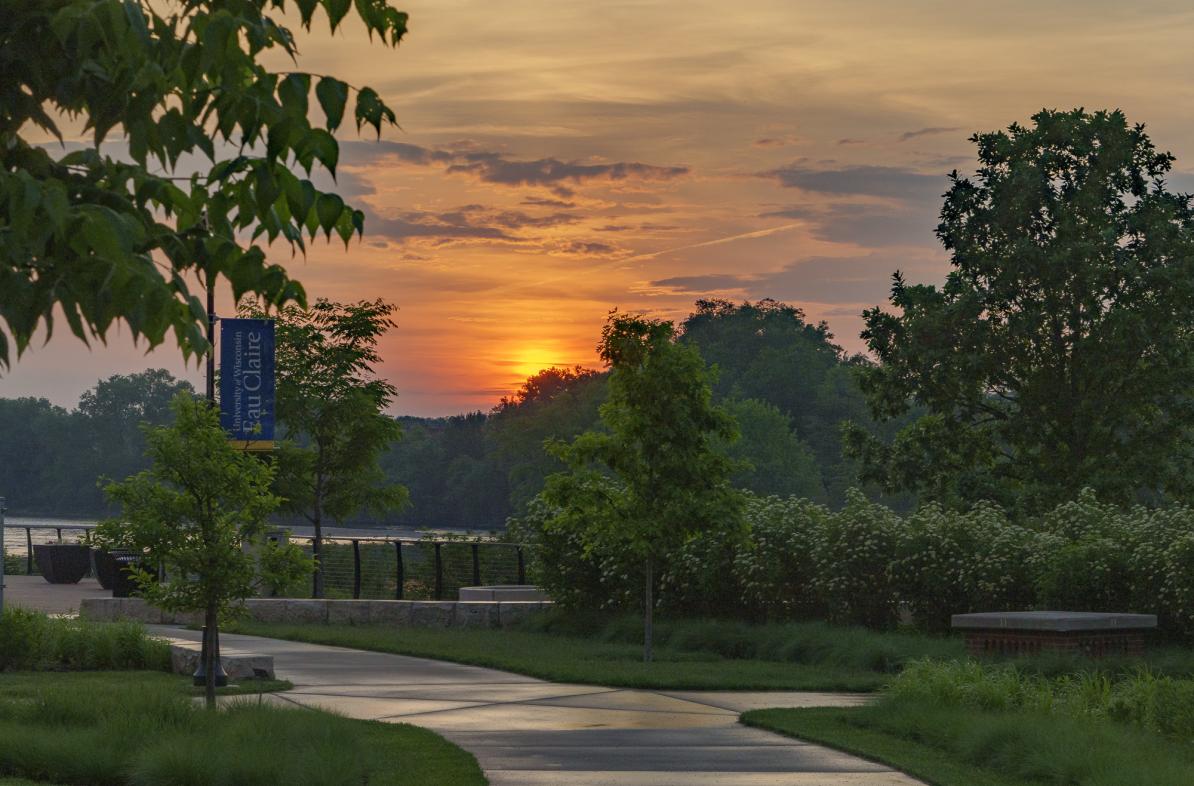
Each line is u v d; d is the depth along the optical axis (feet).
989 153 135.44
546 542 91.04
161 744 34.50
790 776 36.81
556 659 69.36
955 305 130.52
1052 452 134.51
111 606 91.40
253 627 86.07
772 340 492.54
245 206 13.85
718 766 38.34
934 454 137.18
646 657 70.85
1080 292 127.24
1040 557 77.71
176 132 13.11
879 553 81.25
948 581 79.30
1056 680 54.65
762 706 53.42
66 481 649.61
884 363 140.77
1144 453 130.31
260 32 13.04
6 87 12.98
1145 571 72.69
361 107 13.42
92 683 55.77
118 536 48.24
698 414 73.51
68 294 12.10
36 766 34.68
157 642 63.77
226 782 32.32
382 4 14.40
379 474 118.52
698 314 523.70
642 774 36.83
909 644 69.67
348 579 118.62
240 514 48.91
